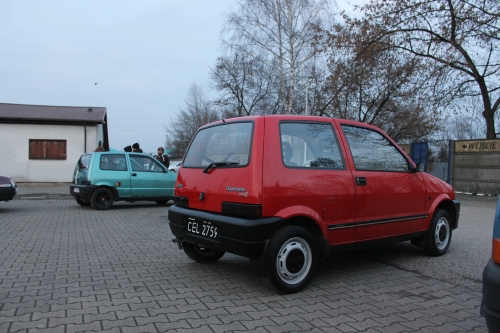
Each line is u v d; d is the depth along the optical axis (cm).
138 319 353
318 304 397
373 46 1791
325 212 445
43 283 456
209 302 399
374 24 1788
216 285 456
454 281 477
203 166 480
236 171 423
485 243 688
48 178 2214
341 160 476
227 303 397
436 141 1806
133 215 1069
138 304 391
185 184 498
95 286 447
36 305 384
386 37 1786
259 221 398
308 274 435
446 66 1694
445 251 608
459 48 1655
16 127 2167
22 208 1207
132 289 438
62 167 2230
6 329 327
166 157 1536
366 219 486
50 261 559
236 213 415
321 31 2003
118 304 390
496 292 254
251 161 410
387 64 1914
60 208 1214
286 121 443
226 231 418
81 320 349
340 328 340
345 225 463
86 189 1148
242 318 358
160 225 898
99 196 1166
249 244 398
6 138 2156
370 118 2138
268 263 406
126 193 1194
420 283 470
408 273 512
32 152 2195
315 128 468
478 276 495
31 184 2167
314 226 443
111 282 464
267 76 2867
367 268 536
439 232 595
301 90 2606
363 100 2083
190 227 478
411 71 1842
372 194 492
